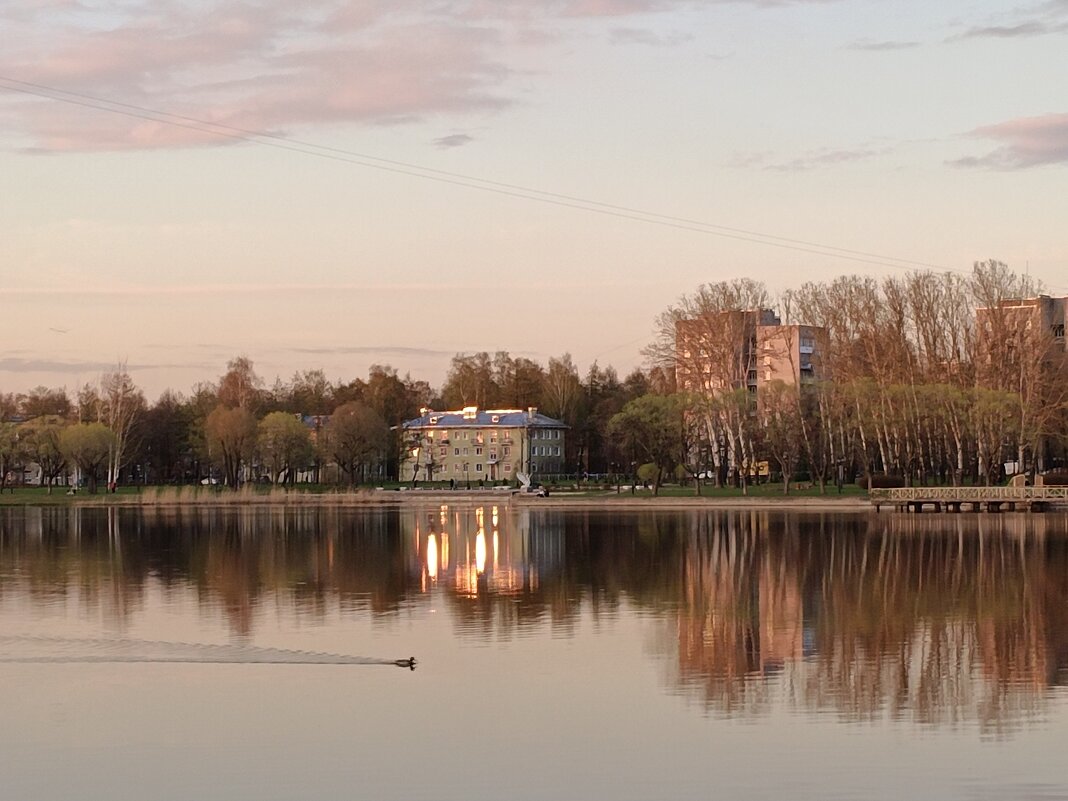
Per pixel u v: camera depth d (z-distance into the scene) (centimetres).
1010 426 16688
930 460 18312
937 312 18562
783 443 18238
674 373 19788
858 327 18712
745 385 19538
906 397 16988
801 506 17438
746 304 19500
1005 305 18012
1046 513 15500
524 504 19675
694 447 19412
